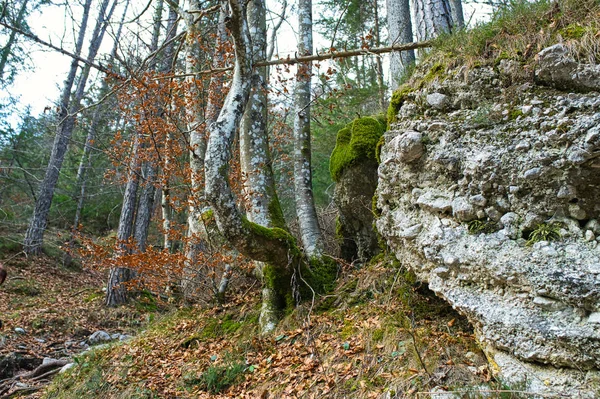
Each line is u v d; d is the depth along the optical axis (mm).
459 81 3805
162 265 6633
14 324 8719
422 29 5902
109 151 7812
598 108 3000
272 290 5887
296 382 4094
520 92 3418
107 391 5043
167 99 6430
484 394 2883
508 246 3246
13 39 14297
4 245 14977
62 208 20156
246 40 4949
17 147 16359
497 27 3865
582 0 3387
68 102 14695
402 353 3740
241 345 5320
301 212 7145
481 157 3422
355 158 5832
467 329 3885
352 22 13133
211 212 6645
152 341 6395
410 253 4156
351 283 5625
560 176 3096
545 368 2900
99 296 11562
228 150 4895
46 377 6480
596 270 2756
